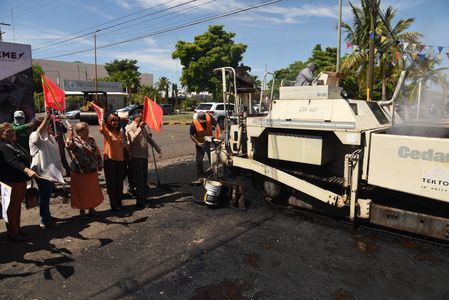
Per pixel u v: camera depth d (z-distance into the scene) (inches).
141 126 231.5
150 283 141.5
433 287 138.2
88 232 194.4
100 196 217.0
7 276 148.0
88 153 208.2
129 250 171.5
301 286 138.6
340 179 204.8
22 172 178.5
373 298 130.7
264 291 135.1
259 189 247.8
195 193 270.2
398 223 177.8
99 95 1007.0
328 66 1190.3
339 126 190.5
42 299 131.3
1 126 173.9
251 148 239.1
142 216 219.6
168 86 2126.0
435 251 169.0
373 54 565.9
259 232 193.2
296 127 209.3
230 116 262.2
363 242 179.6
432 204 173.2
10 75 286.5
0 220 212.2
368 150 180.9
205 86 1481.3
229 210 230.1
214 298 130.6
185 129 799.7
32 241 182.9
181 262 158.9
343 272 149.6
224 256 164.6
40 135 194.2
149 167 369.7
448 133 211.8
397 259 161.3
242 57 1493.6
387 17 744.3
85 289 137.6
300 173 220.5
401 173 166.4
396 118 234.7
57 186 283.6
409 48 403.2
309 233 191.5
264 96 275.4
